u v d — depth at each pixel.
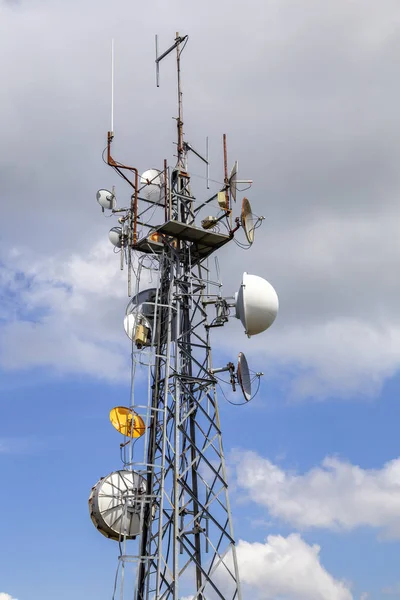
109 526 32.62
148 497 32.31
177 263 34.66
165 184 34.84
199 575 31.50
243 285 33.53
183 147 36.94
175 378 32.88
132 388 33.12
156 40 38.41
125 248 35.56
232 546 31.55
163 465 31.61
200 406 33.25
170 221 33.69
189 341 34.44
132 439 32.12
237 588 30.91
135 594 31.30
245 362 34.28
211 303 34.62
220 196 35.00
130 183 35.84
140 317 34.72
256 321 33.34
